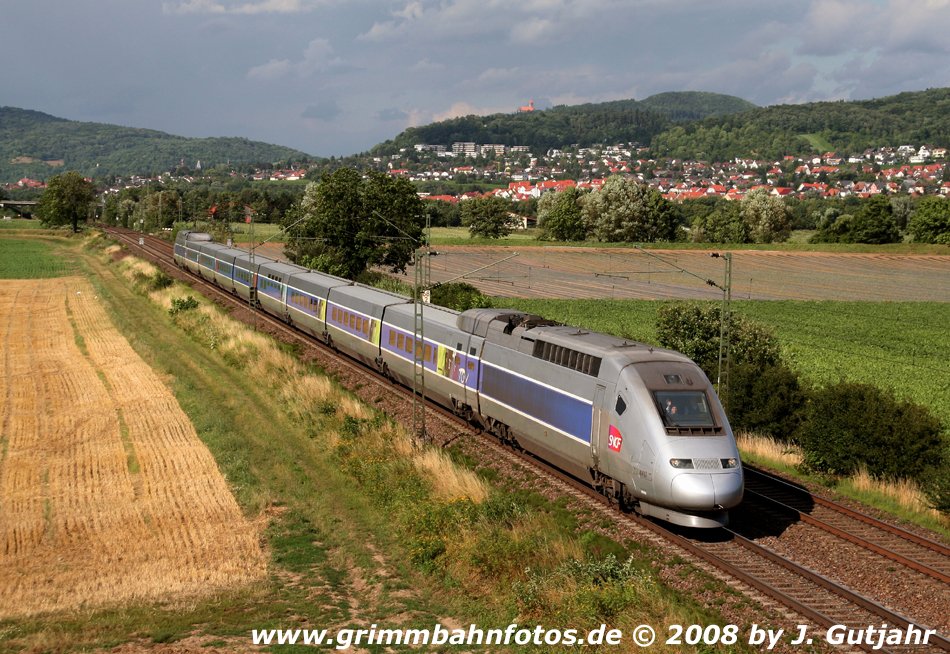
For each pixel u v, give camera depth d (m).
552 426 26.70
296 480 30.69
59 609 20.45
